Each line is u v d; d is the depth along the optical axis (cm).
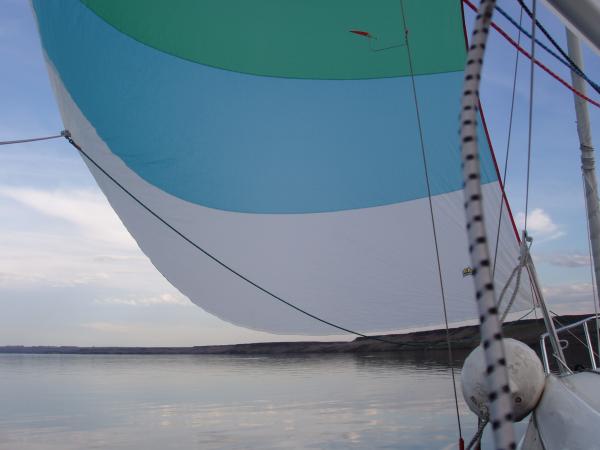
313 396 1334
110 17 502
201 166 540
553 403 235
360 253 530
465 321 508
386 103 557
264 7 538
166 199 540
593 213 513
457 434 762
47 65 541
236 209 540
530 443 246
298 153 547
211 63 540
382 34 559
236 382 1883
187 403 1269
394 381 1644
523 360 239
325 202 541
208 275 543
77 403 1294
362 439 766
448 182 536
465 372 243
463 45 550
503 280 504
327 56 554
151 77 529
